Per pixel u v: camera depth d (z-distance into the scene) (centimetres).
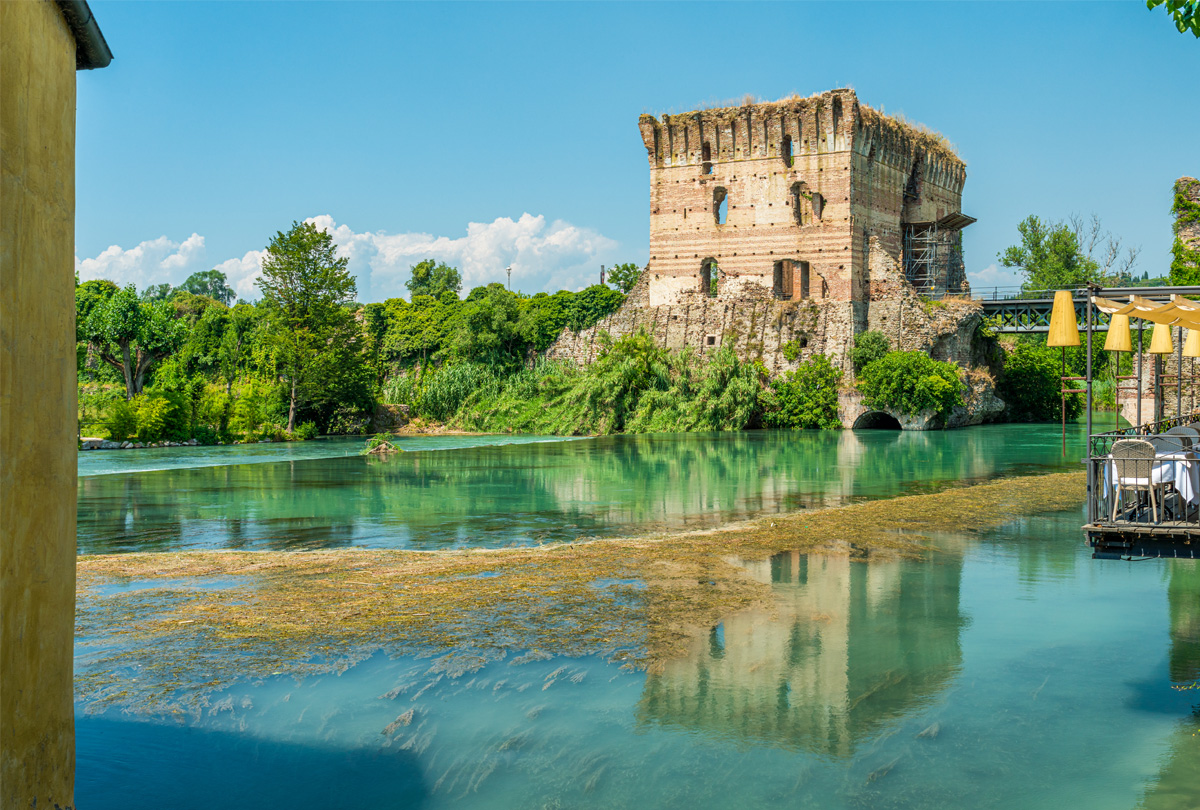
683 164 6259
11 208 434
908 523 1727
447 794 638
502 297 6725
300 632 998
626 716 773
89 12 500
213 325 6956
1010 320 5978
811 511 1938
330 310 5847
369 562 1398
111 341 6172
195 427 5131
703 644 958
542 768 679
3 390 429
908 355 5278
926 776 664
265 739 731
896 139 6150
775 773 670
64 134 489
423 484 2675
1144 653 923
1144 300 1238
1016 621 1038
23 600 450
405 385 6550
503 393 6228
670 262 6309
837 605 1109
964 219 6297
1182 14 809
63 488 491
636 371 5566
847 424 5494
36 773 464
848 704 796
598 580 1247
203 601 1139
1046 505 1961
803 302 5841
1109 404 6756
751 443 4350
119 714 776
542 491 2464
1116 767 678
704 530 1730
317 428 6044
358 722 761
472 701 805
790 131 5900
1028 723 757
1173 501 1150
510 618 1052
